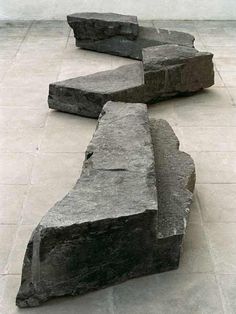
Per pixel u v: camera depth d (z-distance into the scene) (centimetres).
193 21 802
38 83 534
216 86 529
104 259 249
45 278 242
